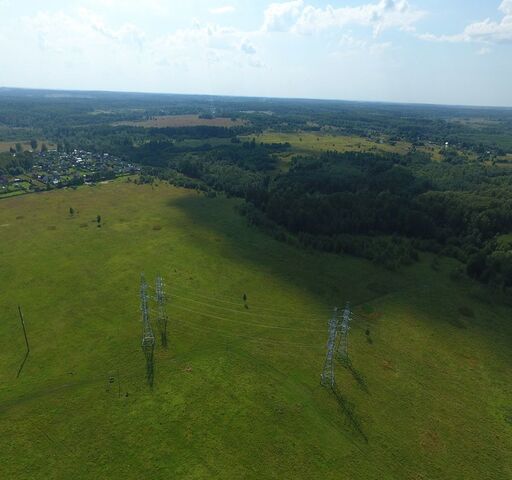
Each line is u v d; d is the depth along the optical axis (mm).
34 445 74438
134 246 164000
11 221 189125
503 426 83812
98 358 98625
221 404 85062
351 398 88562
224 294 129875
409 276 147000
